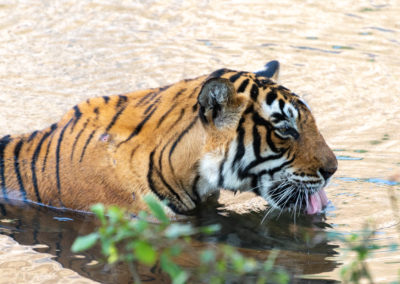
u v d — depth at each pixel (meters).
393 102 14.74
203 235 9.52
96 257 8.84
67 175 10.05
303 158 9.48
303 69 16.11
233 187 9.59
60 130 10.37
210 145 9.34
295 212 10.16
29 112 13.63
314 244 9.25
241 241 9.35
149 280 8.16
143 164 9.61
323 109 14.39
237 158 9.38
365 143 12.90
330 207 10.39
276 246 9.20
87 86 14.91
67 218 9.98
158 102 9.83
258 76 9.79
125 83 15.09
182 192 9.73
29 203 10.40
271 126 9.35
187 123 9.46
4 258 8.80
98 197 9.84
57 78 15.28
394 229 9.62
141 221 5.66
